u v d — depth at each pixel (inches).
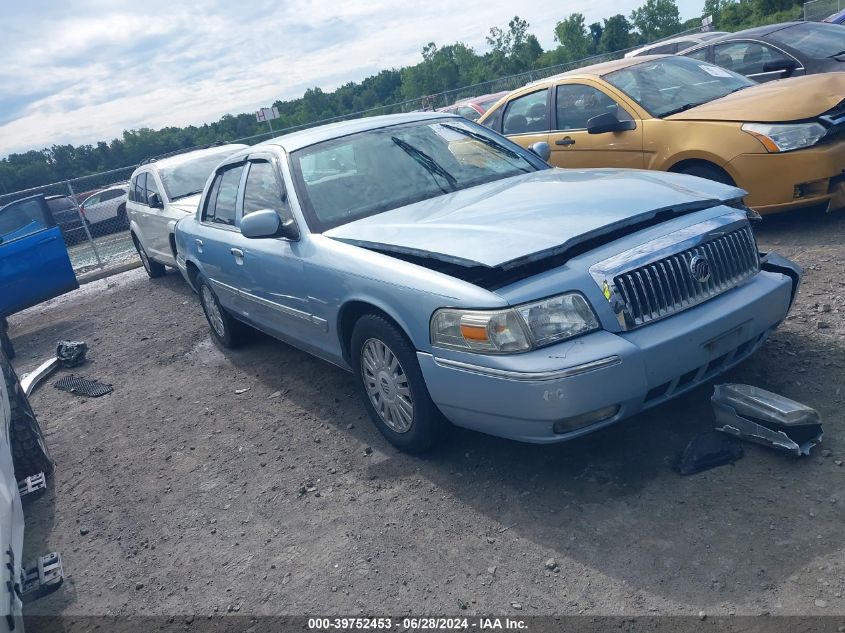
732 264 137.4
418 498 141.9
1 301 359.6
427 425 146.6
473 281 136.9
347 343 167.8
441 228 145.4
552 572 113.2
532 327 121.6
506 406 124.3
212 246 227.1
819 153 225.1
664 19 4224.9
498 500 134.8
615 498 127.0
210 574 134.3
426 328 134.6
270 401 209.3
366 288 148.4
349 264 153.9
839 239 231.5
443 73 4606.3
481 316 124.0
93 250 576.4
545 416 120.2
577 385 118.0
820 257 220.1
